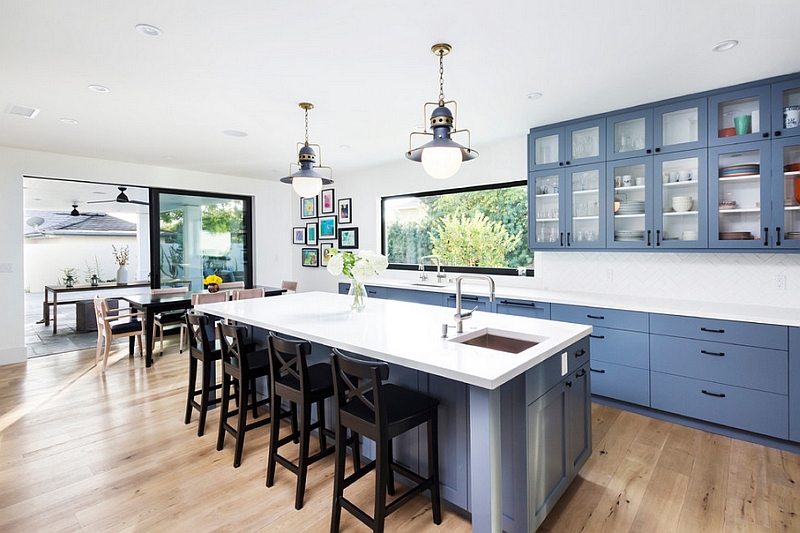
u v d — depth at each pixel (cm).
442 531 186
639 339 302
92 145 435
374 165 562
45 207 945
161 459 250
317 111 332
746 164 280
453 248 507
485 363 164
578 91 292
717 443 263
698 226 297
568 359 204
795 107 262
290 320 257
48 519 194
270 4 184
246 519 194
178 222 588
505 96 301
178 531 186
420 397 199
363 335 215
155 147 446
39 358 477
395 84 278
